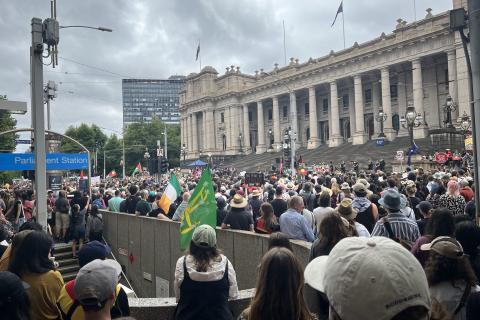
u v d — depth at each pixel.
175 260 12.24
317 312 5.34
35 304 4.17
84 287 3.14
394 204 6.19
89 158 17.25
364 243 1.95
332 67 70.25
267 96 85.88
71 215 15.53
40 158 9.52
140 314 5.30
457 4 53.00
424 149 45.84
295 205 7.84
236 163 82.00
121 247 16.48
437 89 61.31
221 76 99.19
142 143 129.88
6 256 5.06
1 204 15.20
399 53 60.25
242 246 8.91
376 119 62.97
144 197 17.06
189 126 107.50
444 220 5.22
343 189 12.09
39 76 9.66
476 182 6.06
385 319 1.73
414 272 1.81
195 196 7.73
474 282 3.53
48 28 9.64
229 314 4.40
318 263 2.71
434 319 2.41
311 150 72.69
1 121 52.34
